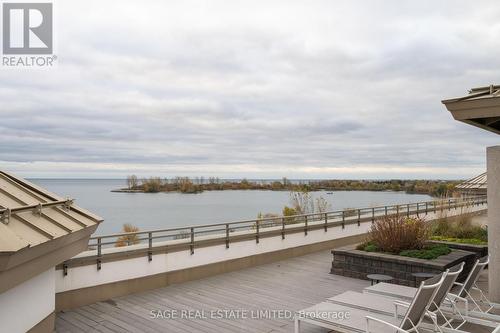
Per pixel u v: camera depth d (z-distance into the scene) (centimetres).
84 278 646
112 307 632
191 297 689
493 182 602
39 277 478
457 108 556
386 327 437
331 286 769
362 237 1355
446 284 482
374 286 595
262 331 529
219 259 877
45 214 472
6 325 402
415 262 752
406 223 899
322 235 1187
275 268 935
